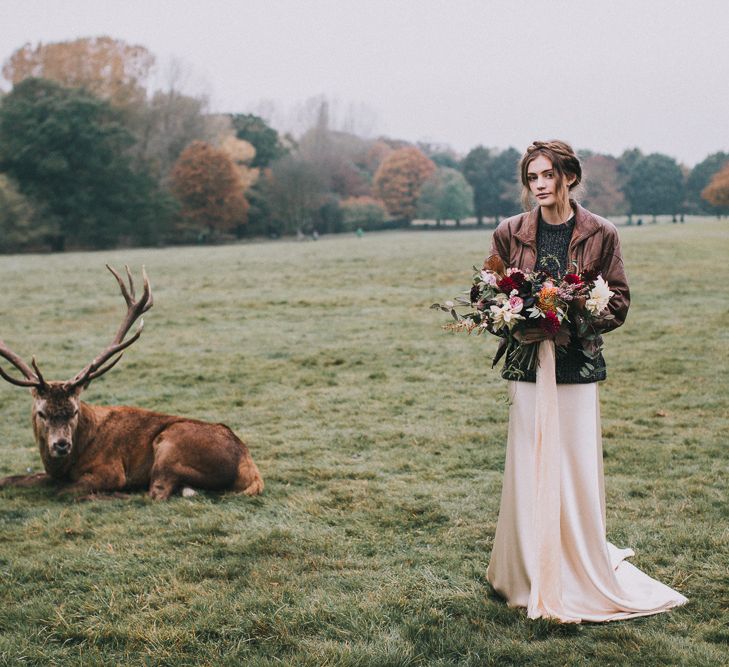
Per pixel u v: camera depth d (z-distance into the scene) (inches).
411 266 1069.8
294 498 224.2
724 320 572.1
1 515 213.5
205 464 228.2
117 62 3129.9
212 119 3398.1
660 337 512.4
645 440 283.1
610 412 329.1
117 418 238.5
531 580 140.8
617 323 143.0
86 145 2625.5
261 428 323.9
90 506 219.5
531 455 142.8
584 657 126.4
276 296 805.9
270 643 134.5
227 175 2888.8
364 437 301.9
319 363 473.7
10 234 2404.0
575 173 145.1
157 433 237.8
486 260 145.4
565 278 138.6
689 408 333.1
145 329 627.5
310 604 148.1
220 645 134.3
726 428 297.3
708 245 1261.1
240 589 157.5
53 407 221.5
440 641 132.2
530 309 137.1
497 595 150.4
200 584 160.1
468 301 147.7
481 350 498.9
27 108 2630.4
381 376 430.0
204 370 461.4
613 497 215.9
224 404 376.8
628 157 4842.5
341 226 3560.5
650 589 150.1
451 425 316.8
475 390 387.2
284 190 3157.0
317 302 752.3
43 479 240.5
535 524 139.6
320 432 312.2
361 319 648.4
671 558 168.7
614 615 140.6
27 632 139.8
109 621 143.6
